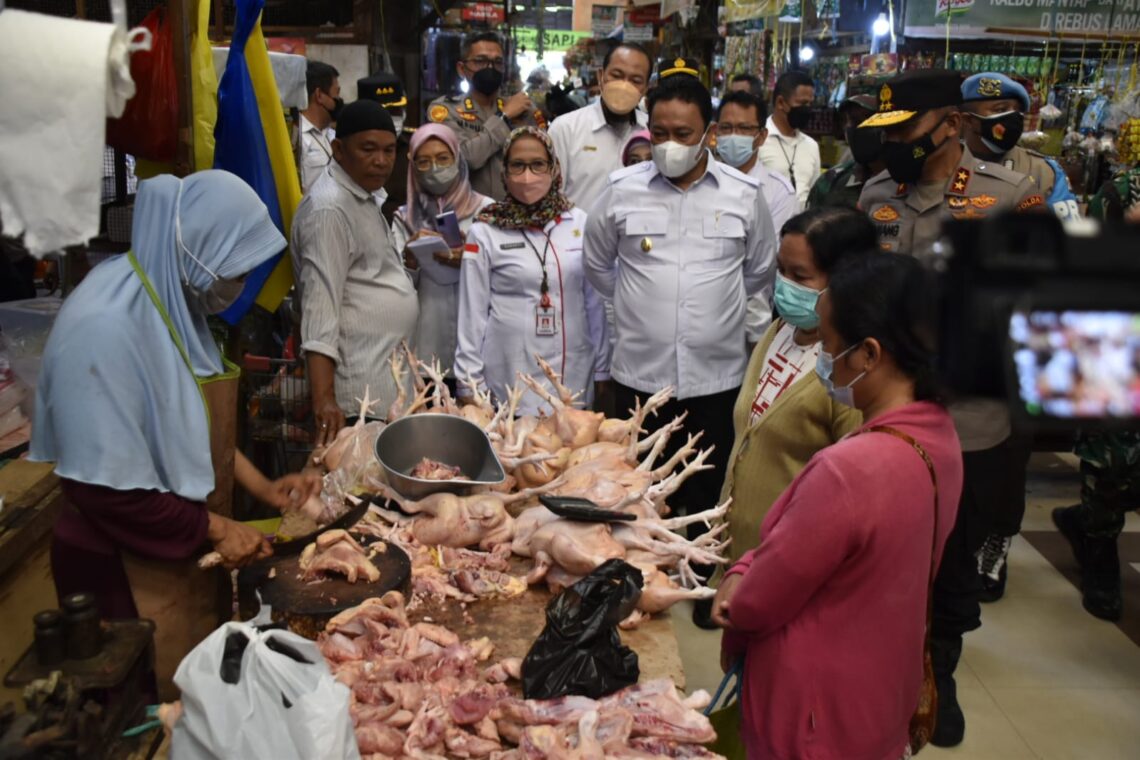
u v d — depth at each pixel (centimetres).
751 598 167
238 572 212
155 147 287
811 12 621
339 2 691
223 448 215
